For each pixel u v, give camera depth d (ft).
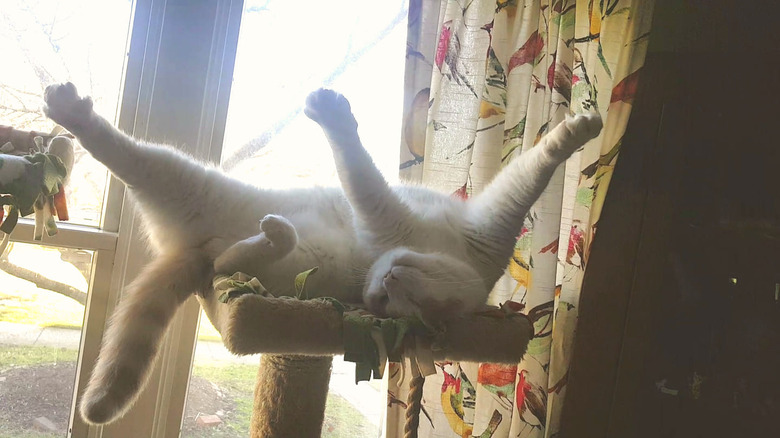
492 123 3.99
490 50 3.96
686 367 4.05
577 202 4.13
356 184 3.09
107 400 2.31
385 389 4.25
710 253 4.08
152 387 4.11
